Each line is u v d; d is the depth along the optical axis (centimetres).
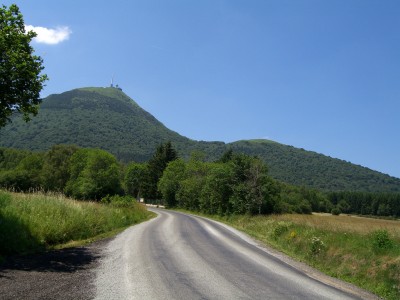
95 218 1903
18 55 1044
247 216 4156
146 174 10319
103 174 7762
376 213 11025
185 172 7881
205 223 3312
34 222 1339
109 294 726
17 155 11325
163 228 2350
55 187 8162
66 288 750
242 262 1238
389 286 1097
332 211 10262
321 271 1290
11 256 1066
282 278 1024
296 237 1889
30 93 1134
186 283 862
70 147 9294
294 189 10769
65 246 1356
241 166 5516
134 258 1166
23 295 675
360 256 1338
